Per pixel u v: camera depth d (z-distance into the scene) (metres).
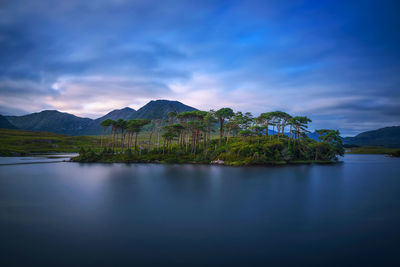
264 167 99.12
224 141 139.38
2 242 23.50
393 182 63.34
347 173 84.44
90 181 62.56
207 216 32.06
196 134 140.75
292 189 51.78
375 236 25.31
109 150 139.38
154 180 64.12
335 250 22.00
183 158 124.31
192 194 46.28
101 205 37.69
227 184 57.88
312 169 96.56
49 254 20.95
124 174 76.81
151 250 21.89
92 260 19.92
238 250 21.94
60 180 64.12
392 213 33.72
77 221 30.00
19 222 29.48
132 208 35.94
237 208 36.09
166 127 130.88
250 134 129.50
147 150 144.88
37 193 47.09
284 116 132.12
